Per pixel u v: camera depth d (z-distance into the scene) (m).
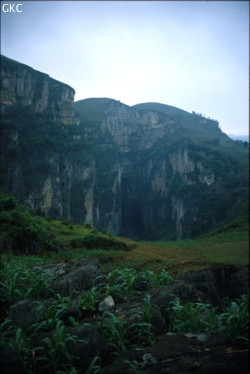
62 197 83.50
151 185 140.75
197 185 103.50
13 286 6.63
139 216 146.50
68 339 4.26
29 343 4.60
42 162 74.06
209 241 26.20
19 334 4.39
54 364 4.10
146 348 4.41
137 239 132.88
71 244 24.30
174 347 4.34
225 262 10.78
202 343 4.45
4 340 4.62
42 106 90.38
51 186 76.75
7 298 6.48
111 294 6.67
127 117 156.25
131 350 4.38
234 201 88.69
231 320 4.63
